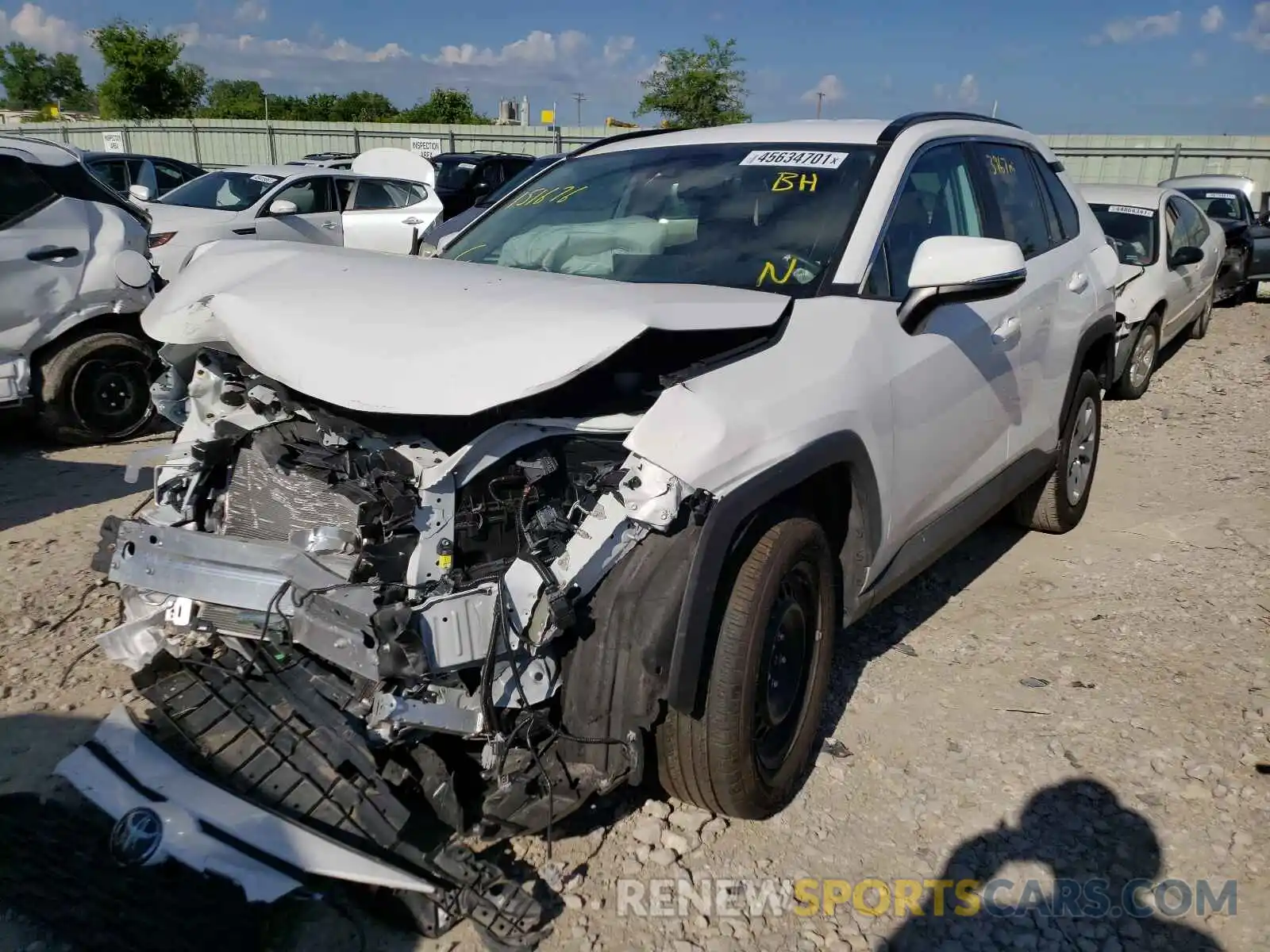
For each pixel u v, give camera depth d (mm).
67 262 6508
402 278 2986
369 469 2641
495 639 2400
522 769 2541
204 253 3506
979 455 3984
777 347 2932
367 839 2504
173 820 2441
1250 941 2645
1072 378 4840
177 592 2598
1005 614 4445
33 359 6543
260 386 2975
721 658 2648
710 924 2654
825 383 2928
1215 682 3859
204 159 29594
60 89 74125
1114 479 6391
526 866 2826
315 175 12273
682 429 2535
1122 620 4379
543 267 3732
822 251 3410
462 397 2424
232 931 2346
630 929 2625
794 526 2840
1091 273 5000
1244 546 5211
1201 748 3432
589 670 2508
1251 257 13523
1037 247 4617
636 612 2488
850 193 3580
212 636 2850
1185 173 24484
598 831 2977
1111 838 3012
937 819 3080
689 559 2514
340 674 2713
